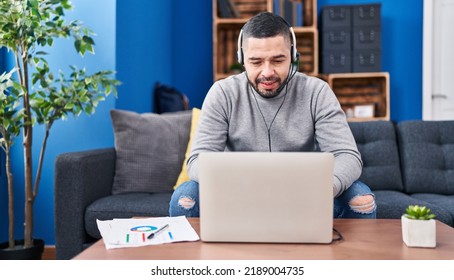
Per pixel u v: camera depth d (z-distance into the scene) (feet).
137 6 9.34
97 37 8.20
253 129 5.26
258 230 3.40
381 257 3.09
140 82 9.52
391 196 7.02
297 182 3.36
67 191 6.37
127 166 7.38
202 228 3.45
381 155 7.81
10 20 6.38
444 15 12.72
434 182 7.69
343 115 5.07
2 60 8.21
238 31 12.36
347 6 11.75
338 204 4.76
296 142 5.19
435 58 12.78
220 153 3.42
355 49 11.75
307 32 11.78
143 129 7.55
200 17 12.52
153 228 3.76
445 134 8.02
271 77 4.47
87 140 8.22
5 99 6.57
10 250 6.80
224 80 5.45
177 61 12.59
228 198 3.40
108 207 6.38
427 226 3.28
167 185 7.41
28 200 6.95
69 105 6.68
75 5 8.23
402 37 12.59
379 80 12.32
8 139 6.82
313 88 5.23
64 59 8.23
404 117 12.61
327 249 3.27
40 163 7.05
